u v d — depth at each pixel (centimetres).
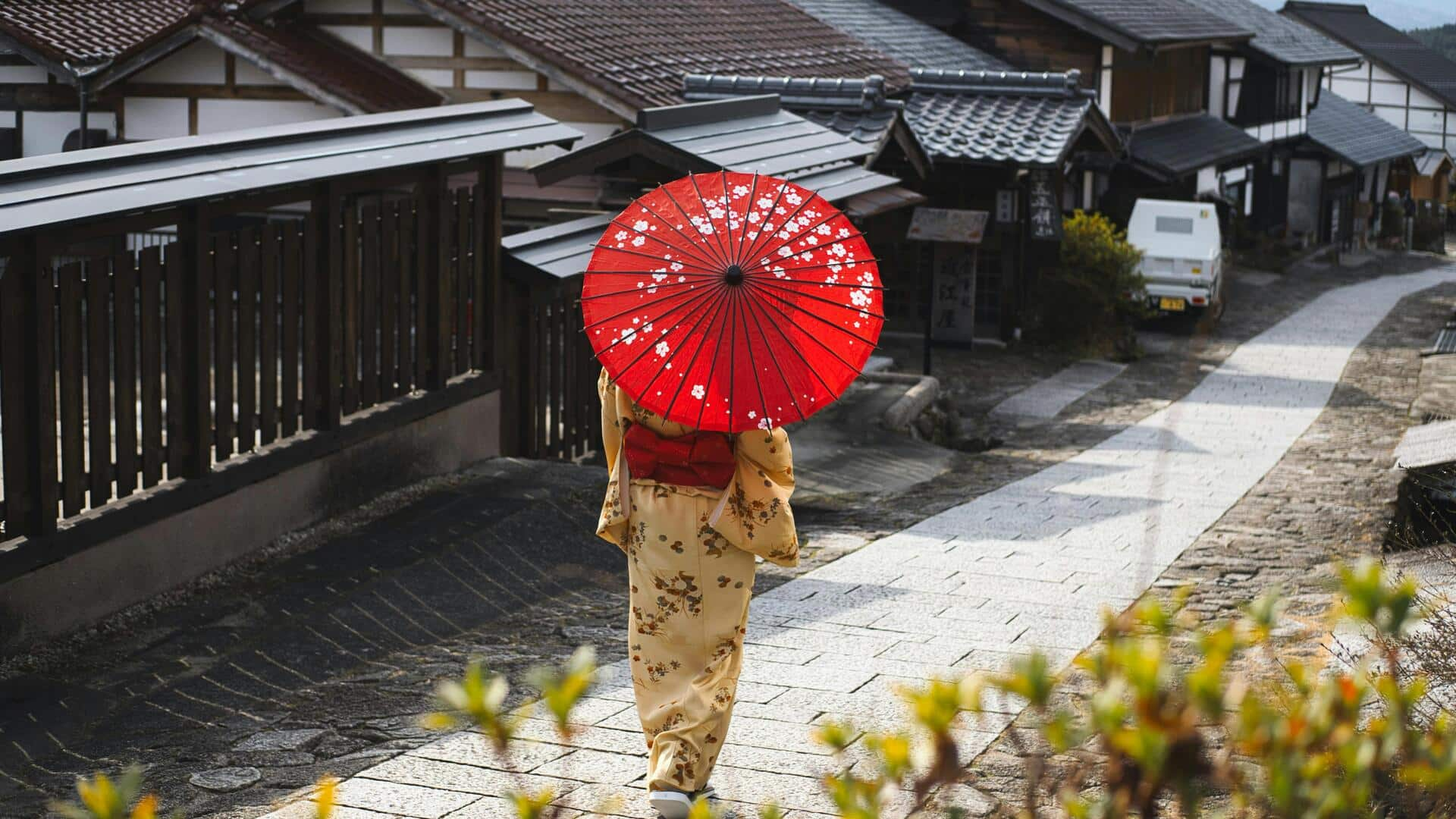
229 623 584
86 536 568
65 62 1595
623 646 570
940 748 162
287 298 699
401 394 800
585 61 1617
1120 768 155
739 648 390
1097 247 2128
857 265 379
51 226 526
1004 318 2153
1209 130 3269
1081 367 1994
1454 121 5369
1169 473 1099
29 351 544
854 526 845
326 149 732
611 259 382
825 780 172
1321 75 4281
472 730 463
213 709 493
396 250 786
